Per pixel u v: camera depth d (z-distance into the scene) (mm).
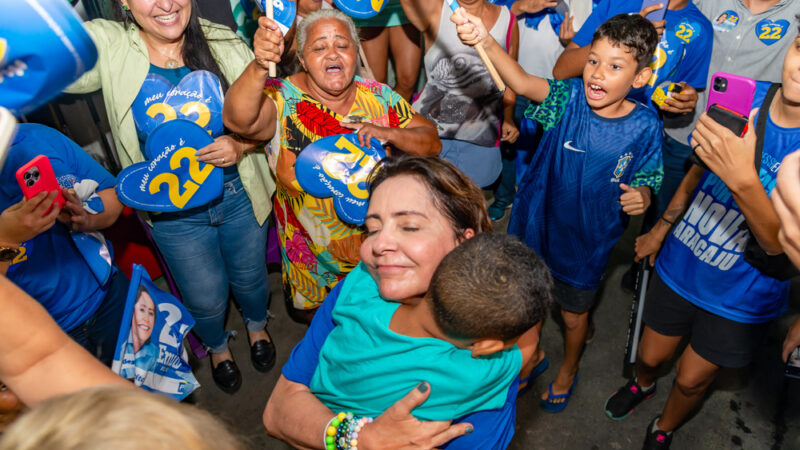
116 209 2150
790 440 2719
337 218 2389
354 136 2246
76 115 2781
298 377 1349
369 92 2383
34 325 714
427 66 3094
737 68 2881
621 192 2369
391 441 1047
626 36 2059
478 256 958
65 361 727
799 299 3334
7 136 523
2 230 1600
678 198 2311
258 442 2748
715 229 2053
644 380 2734
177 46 2170
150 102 2156
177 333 2234
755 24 2756
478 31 2143
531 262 964
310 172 2244
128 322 1939
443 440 1035
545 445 2740
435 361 1029
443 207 1169
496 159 3354
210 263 2543
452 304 941
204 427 554
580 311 2600
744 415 2820
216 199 2400
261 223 2578
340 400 1192
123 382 740
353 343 1154
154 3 1959
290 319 3330
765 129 1812
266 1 1738
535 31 3340
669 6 2766
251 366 3074
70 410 500
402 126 2422
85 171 2025
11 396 1212
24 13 569
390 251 1141
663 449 2641
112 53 2086
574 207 2416
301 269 2627
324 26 2150
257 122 2100
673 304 2303
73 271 1993
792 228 857
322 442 1143
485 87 3043
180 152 2127
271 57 1794
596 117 2260
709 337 2205
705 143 1636
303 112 2246
